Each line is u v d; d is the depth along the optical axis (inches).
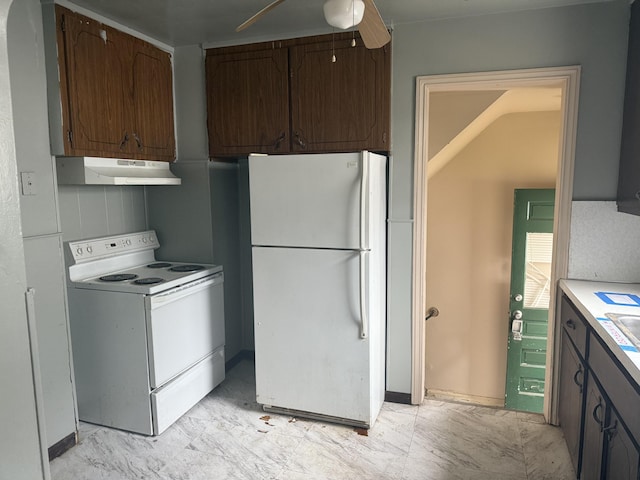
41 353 94.3
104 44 103.4
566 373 98.4
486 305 178.9
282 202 106.2
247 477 91.0
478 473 91.3
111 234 121.6
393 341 119.9
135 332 102.4
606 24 96.9
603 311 78.1
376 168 105.5
